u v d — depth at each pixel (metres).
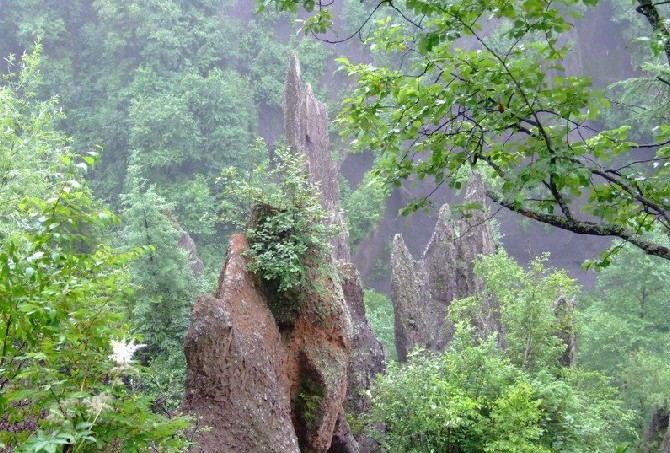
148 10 46.56
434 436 14.38
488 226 24.16
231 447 9.42
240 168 42.38
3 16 46.56
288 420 10.62
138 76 43.44
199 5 51.41
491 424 13.84
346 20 50.66
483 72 4.82
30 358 3.94
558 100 4.79
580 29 47.75
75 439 3.26
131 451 3.62
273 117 49.50
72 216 4.16
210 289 18.25
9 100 15.47
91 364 3.80
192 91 42.16
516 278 18.64
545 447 14.04
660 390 24.00
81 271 4.21
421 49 4.68
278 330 11.49
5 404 3.55
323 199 26.88
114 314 4.00
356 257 42.44
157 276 15.83
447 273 23.70
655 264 29.30
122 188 39.72
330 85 50.25
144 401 3.77
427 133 5.35
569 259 43.47
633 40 4.71
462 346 16.36
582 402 15.75
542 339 17.22
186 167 41.94
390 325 30.34
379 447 15.45
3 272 3.58
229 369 9.70
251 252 11.45
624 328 27.19
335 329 12.02
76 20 47.66
